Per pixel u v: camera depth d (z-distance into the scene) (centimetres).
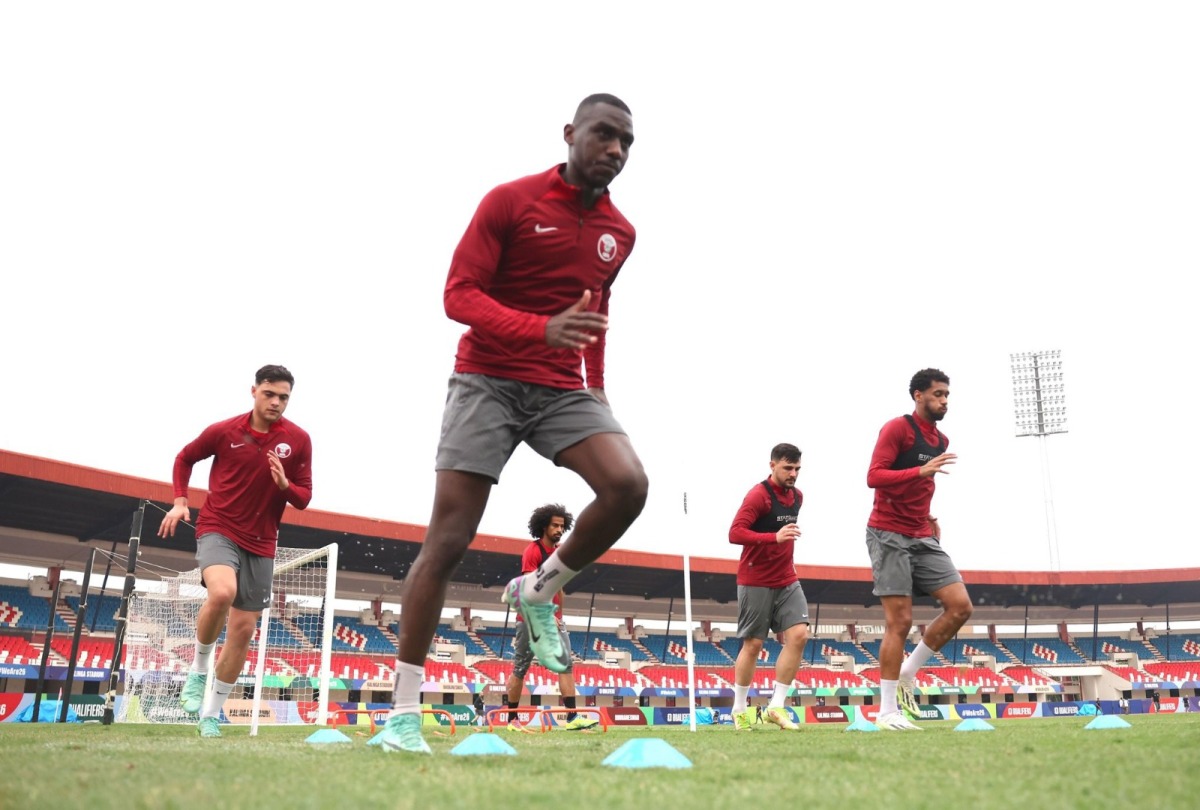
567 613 4366
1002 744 371
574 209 333
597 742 484
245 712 1376
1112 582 4322
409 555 3612
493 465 321
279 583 966
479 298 307
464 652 3769
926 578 660
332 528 3231
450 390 333
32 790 194
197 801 176
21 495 2733
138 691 1191
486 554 3638
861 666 4400
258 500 596
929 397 652
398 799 178
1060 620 4819
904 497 650
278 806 169
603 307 370
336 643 3634
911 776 229
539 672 3728
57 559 3120
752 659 844
